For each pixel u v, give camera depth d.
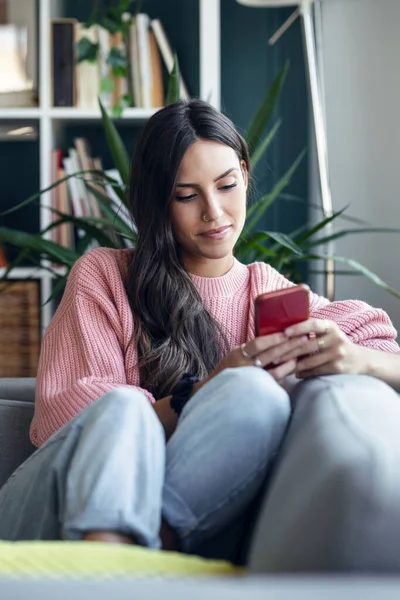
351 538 0.83
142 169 1.86
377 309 1.84
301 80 3.78
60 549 0.94
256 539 1.03
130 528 1.05
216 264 1.93
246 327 1.94
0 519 1.37
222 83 3.81
